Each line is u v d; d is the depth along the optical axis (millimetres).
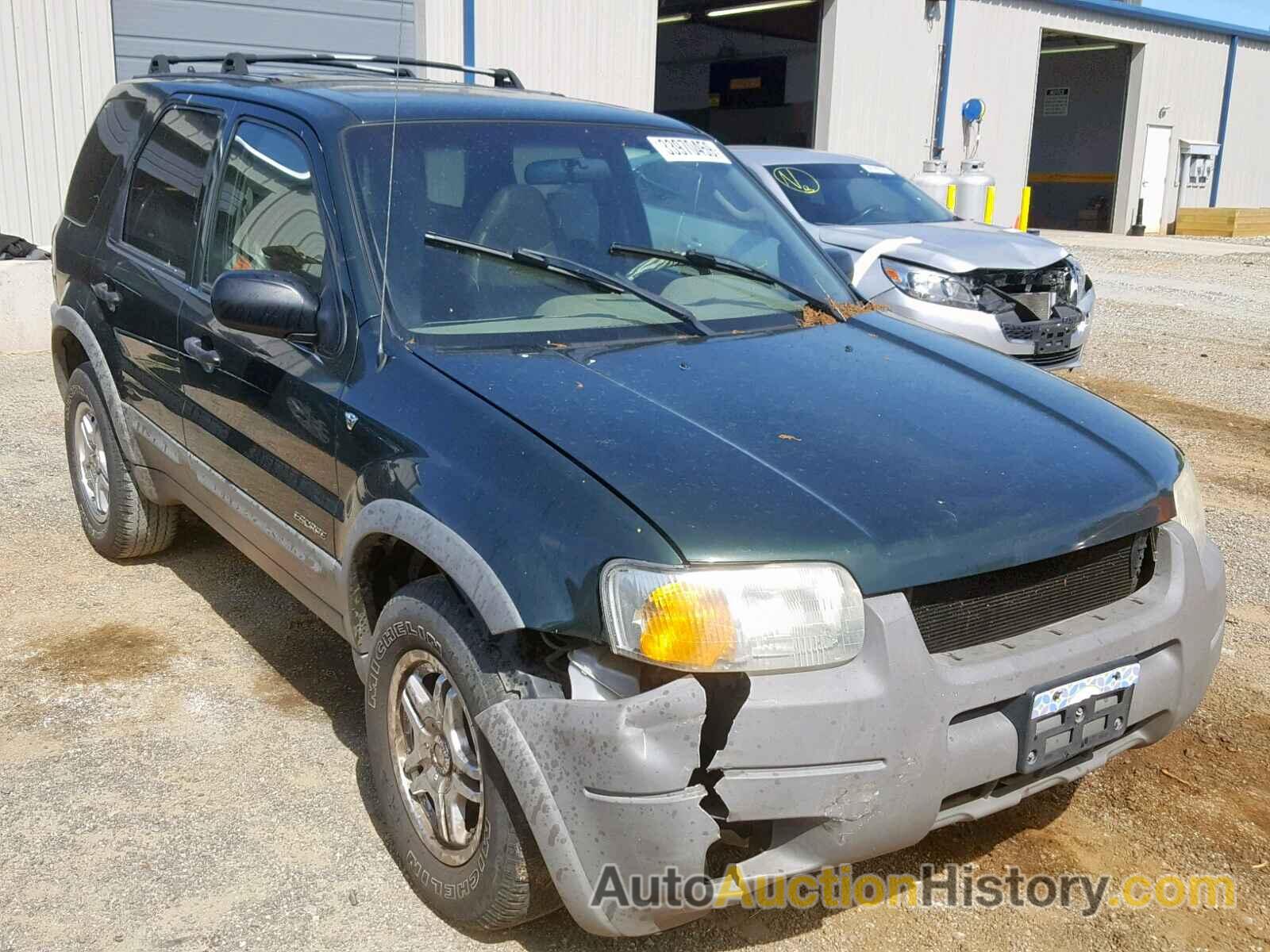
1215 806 3293
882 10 18969
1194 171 27719
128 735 3488
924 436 2701
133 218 4395
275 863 2906
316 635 4219
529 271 3221
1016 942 2705
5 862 2875
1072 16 23188
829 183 9344
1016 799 2521
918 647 2273
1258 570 5203
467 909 2551
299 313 3039
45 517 5320
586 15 14359
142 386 4133
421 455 2637
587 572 2232
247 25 11352
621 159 3711
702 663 2150
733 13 28062
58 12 10203
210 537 5156
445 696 2613
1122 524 2613
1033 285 7992
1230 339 11555
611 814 2168
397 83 3762
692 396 2758
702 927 2729
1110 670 2527
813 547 2246
